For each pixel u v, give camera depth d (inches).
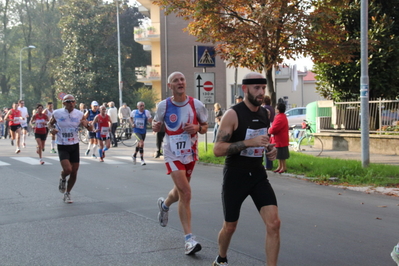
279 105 441.4
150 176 452.1
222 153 168.6
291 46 508.1
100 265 194.9
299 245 222.2
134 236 239.5
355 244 224.2
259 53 512.1
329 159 502.6
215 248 218.4
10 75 2110.0
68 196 325.4
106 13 1616.6
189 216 212.1
